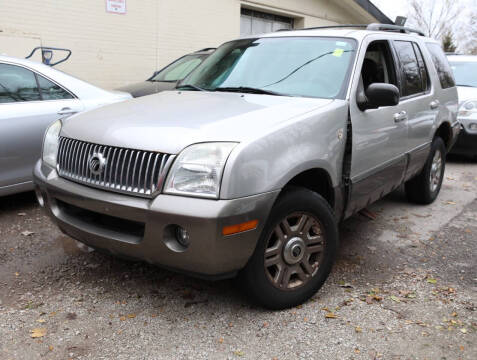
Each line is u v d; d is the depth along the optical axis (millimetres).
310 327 2797
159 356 2502
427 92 4820
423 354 2572
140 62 9945
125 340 2631
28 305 2953
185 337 2670
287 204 2791
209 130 2658
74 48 8820
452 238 4379
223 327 2775
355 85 3436
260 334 2717
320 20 14578
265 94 3512
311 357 2525
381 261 3803
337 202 3281
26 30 8133
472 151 7809
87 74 9117
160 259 2619
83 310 2920
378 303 3104
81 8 8766
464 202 5617
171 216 2461
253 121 2801
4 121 4320
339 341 2670
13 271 3406
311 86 3492
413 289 3318
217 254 2486
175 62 8258
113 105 3492
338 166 3236
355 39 3730
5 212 4613
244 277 2760
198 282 3309
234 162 2473
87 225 2893
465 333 2777
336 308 3020
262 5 12562
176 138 2611
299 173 2906
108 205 2662
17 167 4449
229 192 2457
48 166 3227
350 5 14953
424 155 4828
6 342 2574
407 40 4637
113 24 9312
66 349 2537
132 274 3408
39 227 4254
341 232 4457
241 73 3867
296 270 2967
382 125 3729
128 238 2691
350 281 3422
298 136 2850
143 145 2637
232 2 11656
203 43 11148
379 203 5469
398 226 4672
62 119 3461
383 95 3283
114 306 2975
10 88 4480
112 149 2748
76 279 3316
